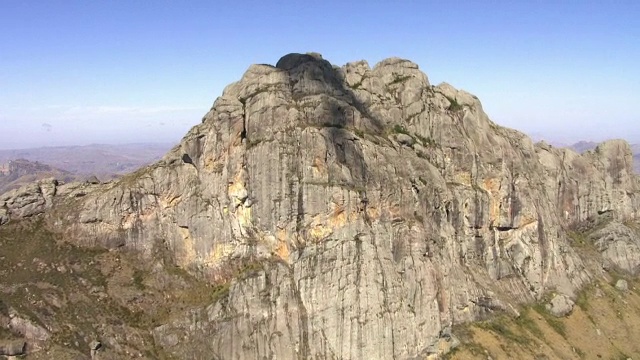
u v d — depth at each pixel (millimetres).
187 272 144750
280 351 132375
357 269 138500
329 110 149625
